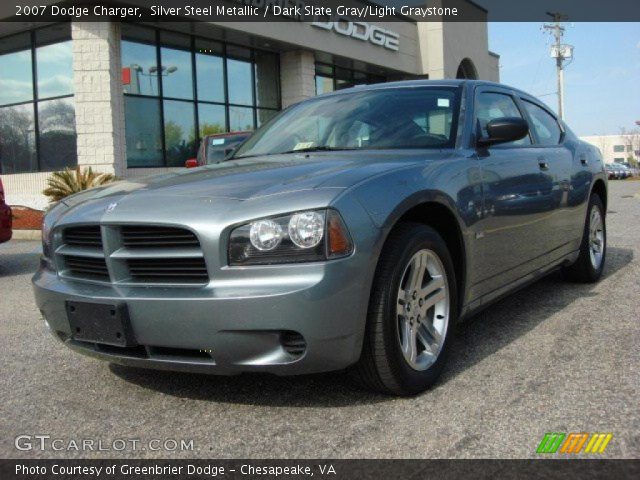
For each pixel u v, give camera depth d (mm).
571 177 4742
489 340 3773
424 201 2979
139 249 2801
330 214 2582
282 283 2523
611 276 5621
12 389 3289
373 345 2744
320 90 20703
